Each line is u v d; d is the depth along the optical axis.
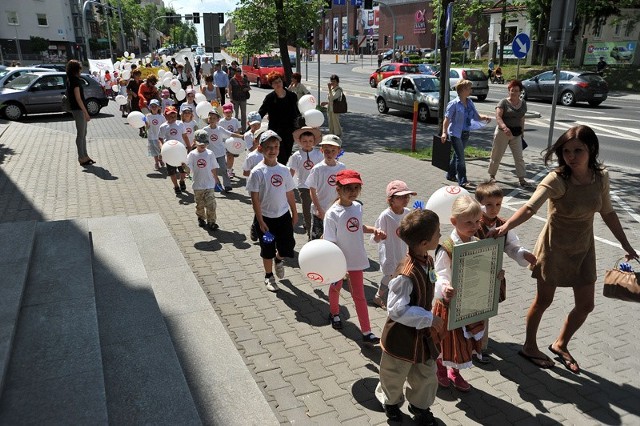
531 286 5.42
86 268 4.16
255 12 17.44
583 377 3.82
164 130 9.06
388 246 4.53
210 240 6.64
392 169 10.82
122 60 35.03
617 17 37.38
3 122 16.64
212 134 8.67
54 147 12.72
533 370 3.91
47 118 19.53
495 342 4.31
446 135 9.16
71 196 8.45
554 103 9.69
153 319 3.81
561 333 4.00
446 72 11.63
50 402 2.59
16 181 9.33
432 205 4.70
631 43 35.81
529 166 11.13
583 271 3.67
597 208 3.50
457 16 31.94
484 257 3.35
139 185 9.29
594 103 22.50
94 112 19.89
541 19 38.00
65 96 10.40
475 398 3.57
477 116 9.14
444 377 3.70
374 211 7.89
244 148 9.08
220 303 4.95
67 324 3.29
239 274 5.61
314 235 5.57
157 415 2.79
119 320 3.79
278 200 5.13
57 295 3.68
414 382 3.19
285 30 17.58
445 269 3.39
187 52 99.56
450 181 9.76
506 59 46.66
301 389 3.62
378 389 3.43
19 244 4.46
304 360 3.98
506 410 3.45
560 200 3.52
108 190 8.90
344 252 4.18
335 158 5.48
